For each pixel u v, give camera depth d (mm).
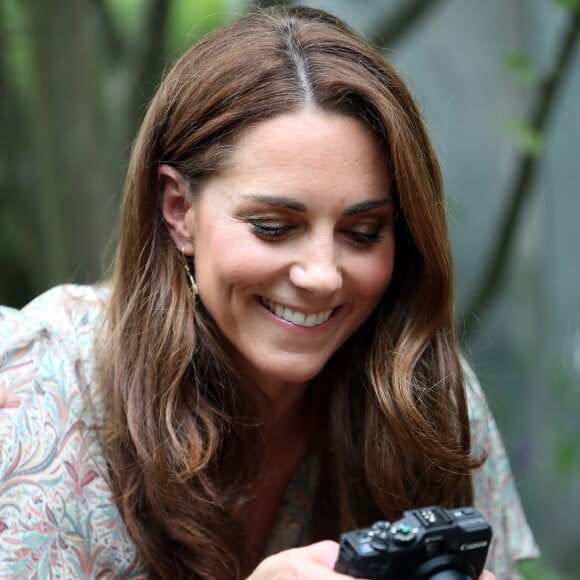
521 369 9000
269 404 3633
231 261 3197
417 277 3543
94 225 6160
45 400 3391
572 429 8539
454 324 3619
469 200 9086
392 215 3328
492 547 3994
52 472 3314
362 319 3416
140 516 3412
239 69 3174
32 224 7797
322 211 3139
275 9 3498
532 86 6426
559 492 8617
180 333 3402
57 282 6254
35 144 6262
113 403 3439
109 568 3398
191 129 3248
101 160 6211
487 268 6879
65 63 6023
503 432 8812
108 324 3535
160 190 3441
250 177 3133
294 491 3801
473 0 8984
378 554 2750
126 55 6805
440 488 3662
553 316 8922
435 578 2799
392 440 3604
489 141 9055
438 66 9102
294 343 3297
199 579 3475
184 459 3359
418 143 3334
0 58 7324
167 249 3467
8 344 3441
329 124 3115
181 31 8484
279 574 2818
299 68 3158
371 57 3281
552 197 8867
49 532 3266
